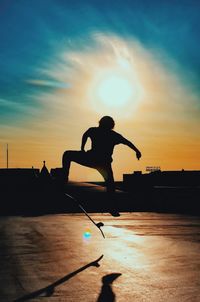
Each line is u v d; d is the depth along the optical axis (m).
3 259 8.12
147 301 5.24
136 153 8.06
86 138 7.91
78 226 14.82
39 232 12.80
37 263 7.71
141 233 12.59
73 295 5.52
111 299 5.33
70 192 30.81
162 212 23.55
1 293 5.64
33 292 5.69
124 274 6.75
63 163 7.97
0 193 24.58
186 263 7.67
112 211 8.25
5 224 15.55
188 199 26.48
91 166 8.02
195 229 13.80
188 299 5.32
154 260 7.99
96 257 8.33
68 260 8.01
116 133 7.99
